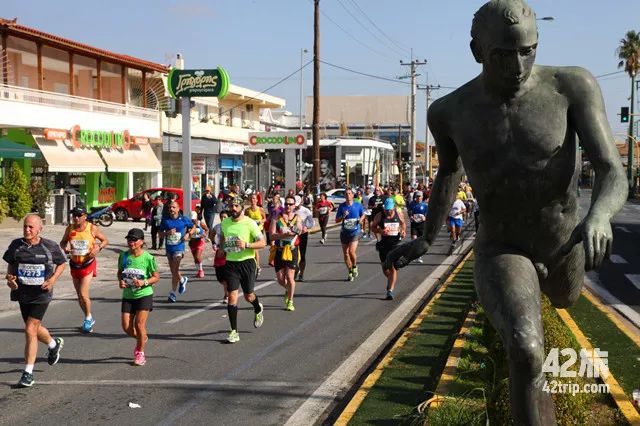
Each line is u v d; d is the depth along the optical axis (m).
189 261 19.98
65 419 6.66
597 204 3.15
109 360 8.86
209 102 46.28
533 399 3.21
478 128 3.56
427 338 9.12
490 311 3.38
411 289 14.25
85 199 34.81
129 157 35.50
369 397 6.76
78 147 31.69
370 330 10.41
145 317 8.61
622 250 21.58
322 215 25.25
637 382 6.87
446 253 20.56
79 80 36.94
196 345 9.61
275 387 7.61
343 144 63.09
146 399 7.26
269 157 57.03
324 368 8.34
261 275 16.89
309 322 11.09
